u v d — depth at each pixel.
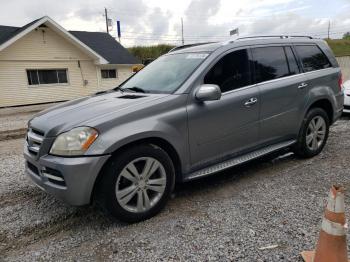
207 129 3.82
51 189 3.22
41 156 3.27
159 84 4.08
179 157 3.63
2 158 6.30
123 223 3.41
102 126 3.15
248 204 3.71
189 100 3.69
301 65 5.03
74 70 22.19
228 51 4.18
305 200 3.75
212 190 4.18
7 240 3.22
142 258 2.81
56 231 3.35
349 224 3.14
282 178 4.47
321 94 5.12
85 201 3.12
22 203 4.04
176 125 3.56
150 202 3.46
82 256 2.90
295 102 4.78
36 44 20.22
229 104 3.98
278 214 3.44
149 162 3.39
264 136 4.48
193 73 3.87
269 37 4.81
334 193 2.42
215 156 3.99
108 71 24.20
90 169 3.05
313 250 2.78
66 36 21.00
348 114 8.94
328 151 5.62
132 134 3.22
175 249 2.91
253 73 4.36
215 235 3.10
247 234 3.08
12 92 19.67
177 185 4.38
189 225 3.31
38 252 2.99
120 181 3.26
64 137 3.14
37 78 20.69
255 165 5.04
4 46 18.30
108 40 26.16
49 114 3.67
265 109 4.39
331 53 5.62
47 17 19.61
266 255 2.76
